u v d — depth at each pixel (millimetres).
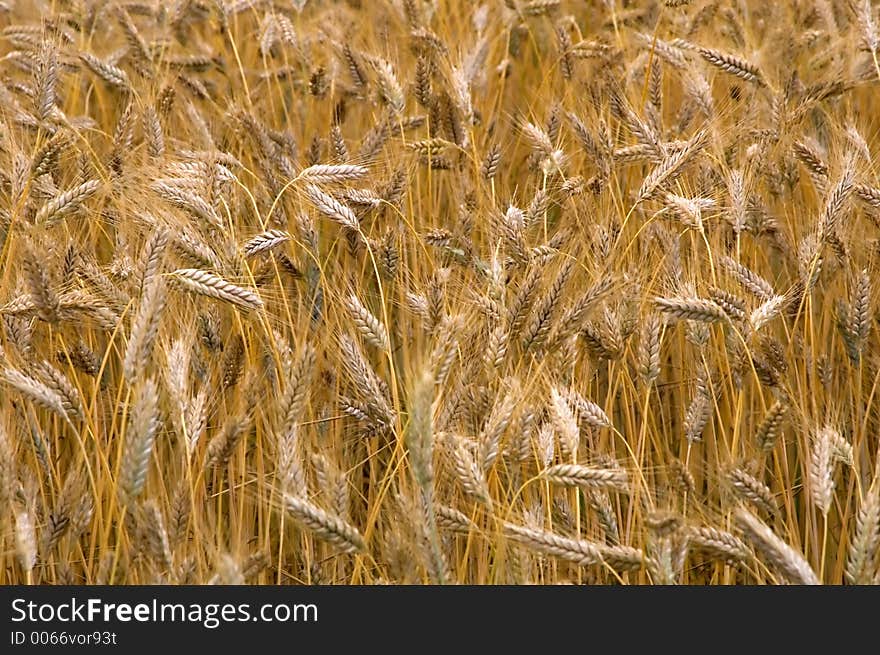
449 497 3713
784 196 5234
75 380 3920
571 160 5875
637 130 5023
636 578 3754
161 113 6027
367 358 4555
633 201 5465
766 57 6301
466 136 5656
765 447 3783
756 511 3795
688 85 5562
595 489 3615
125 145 5242
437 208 5762
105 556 3393
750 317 4027
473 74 6363
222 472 3908
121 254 4367
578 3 8250
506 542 3420
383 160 5461
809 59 6562
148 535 3148
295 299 4750
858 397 4273
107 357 3914
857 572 3119
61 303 3801
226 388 4223
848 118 5734
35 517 3588
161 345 3951
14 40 6770
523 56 7875
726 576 3795
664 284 4418
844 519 3932
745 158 5230
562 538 3164
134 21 7590
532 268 4078
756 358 3969
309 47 7277
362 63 6398
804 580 2984
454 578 3410
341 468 4242
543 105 6660
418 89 5941
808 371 4270
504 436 3629
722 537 3271
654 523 3150
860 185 4430
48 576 3701
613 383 4422
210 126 6277
